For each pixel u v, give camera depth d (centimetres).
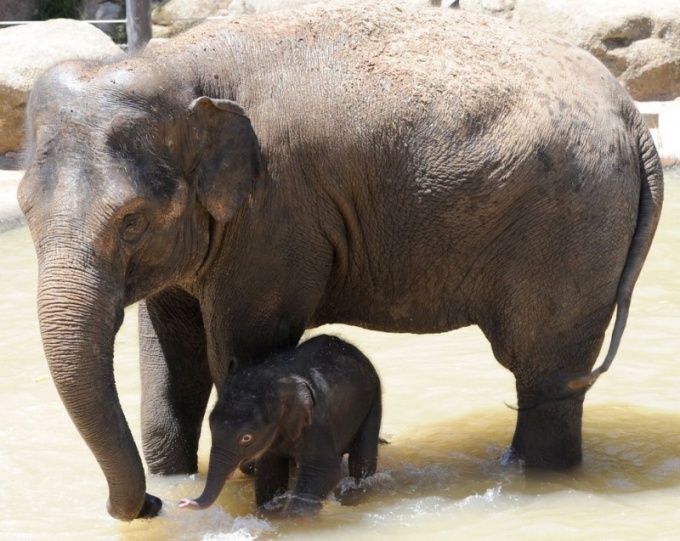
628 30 2764
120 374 1259
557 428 966
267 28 891
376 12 927
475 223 905
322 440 879
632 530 852
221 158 823
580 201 904
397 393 1185
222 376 906
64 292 750
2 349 1336
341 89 880
